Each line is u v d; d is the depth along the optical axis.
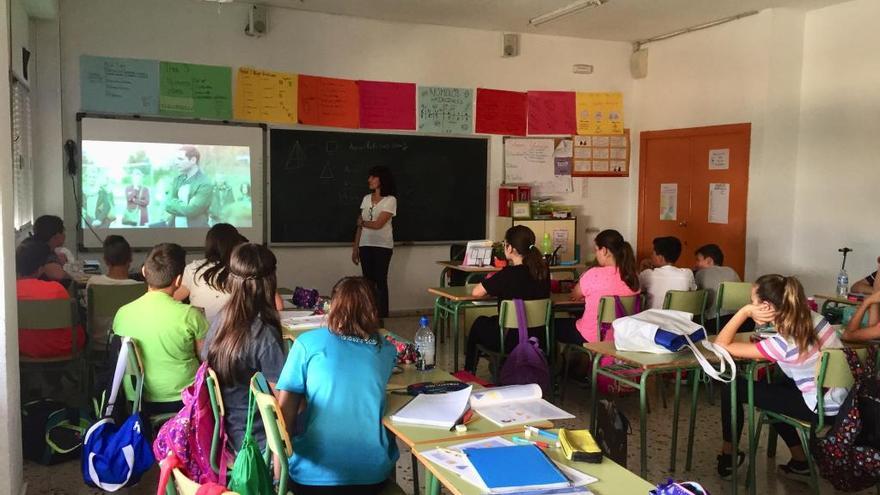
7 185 2.82
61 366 3.90
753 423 3.20
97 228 6.10
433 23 7.21
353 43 6.94
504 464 1.81
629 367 3.84
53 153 5.80
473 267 5.94
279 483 1.98
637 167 8.24
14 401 2.92
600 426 2.89
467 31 7.44
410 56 7.20
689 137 7.50
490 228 7.75
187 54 6.30
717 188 7.17
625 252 4.39
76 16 5.91
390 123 7.17
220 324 2.36
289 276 6.92
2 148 2.74
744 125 6.81
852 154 6.26
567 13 6.64
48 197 5.82
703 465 3.62
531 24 7.19
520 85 7.74
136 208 6.23
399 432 2.11
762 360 3.26
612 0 6.27
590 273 4.48
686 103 7.52
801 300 3.00
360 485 2.09
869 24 6.07
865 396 2.85
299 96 6.75
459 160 7.52
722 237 7.13
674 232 7.75
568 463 1.89
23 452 3.45
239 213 6.63
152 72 6.19
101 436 2.90
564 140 7.98
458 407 2.29
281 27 6.64
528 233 4.30
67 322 3.85
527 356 3.94
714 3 6.36
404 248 7.40
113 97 6.08
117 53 6.07
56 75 5.77
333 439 2.07
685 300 4.51
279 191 6.78
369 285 2.22
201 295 3.61
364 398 2.10
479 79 7.54
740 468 3.60
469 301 4.86
